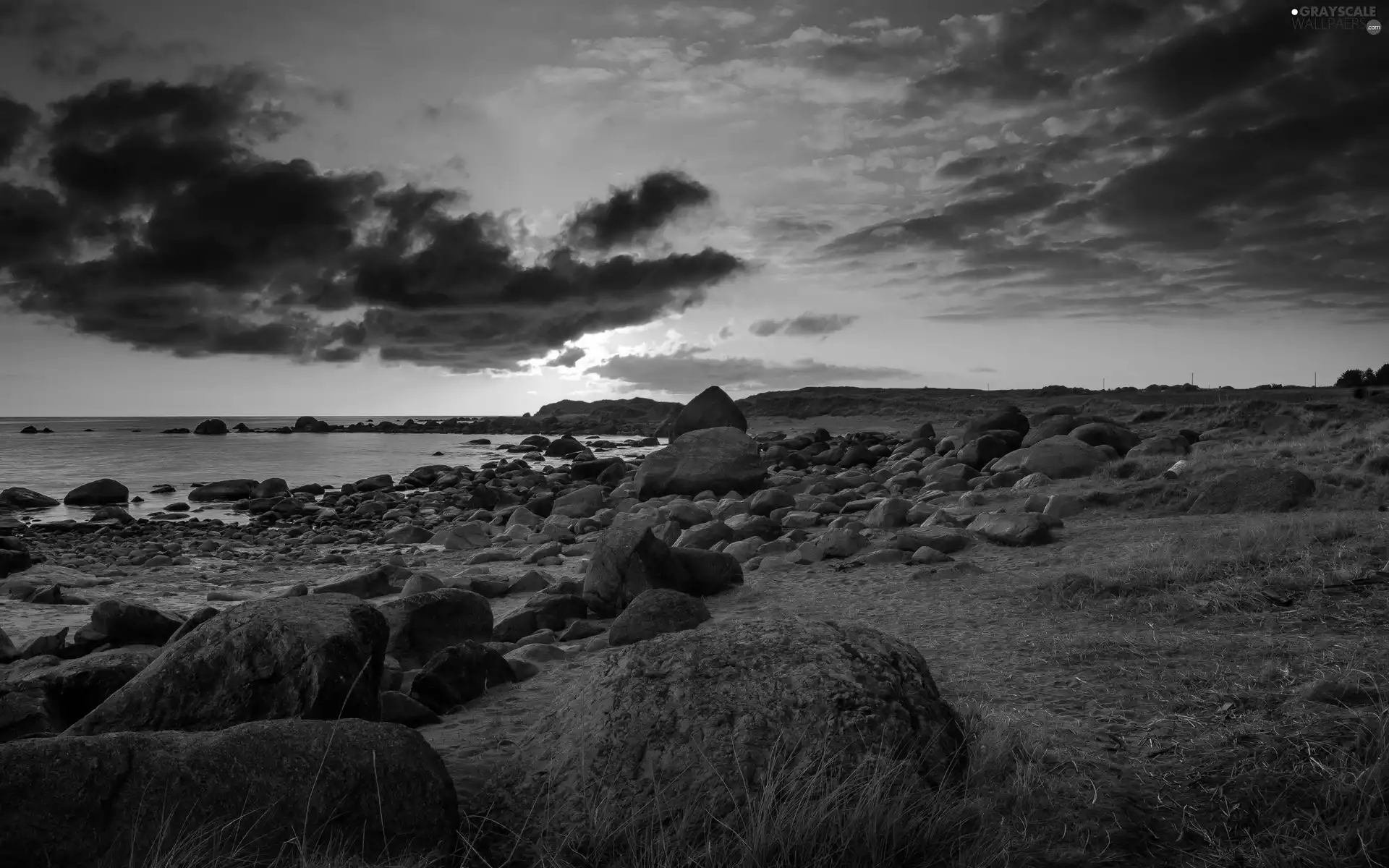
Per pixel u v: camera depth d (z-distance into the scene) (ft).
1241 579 23.76
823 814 9.92
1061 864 10.00
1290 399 129.18
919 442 103.76
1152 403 165.17
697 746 11.07
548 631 26.22
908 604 26.61
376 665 14.48
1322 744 12.11
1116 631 20.79
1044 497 44.78
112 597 37.91
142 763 9.80
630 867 9.89
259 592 38.47
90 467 146.61
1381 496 37.06
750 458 74.18
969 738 12.45
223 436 299.79
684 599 24.82
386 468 145.59
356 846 9.83
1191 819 10.97
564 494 85.76
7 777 9.27
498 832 11.10
